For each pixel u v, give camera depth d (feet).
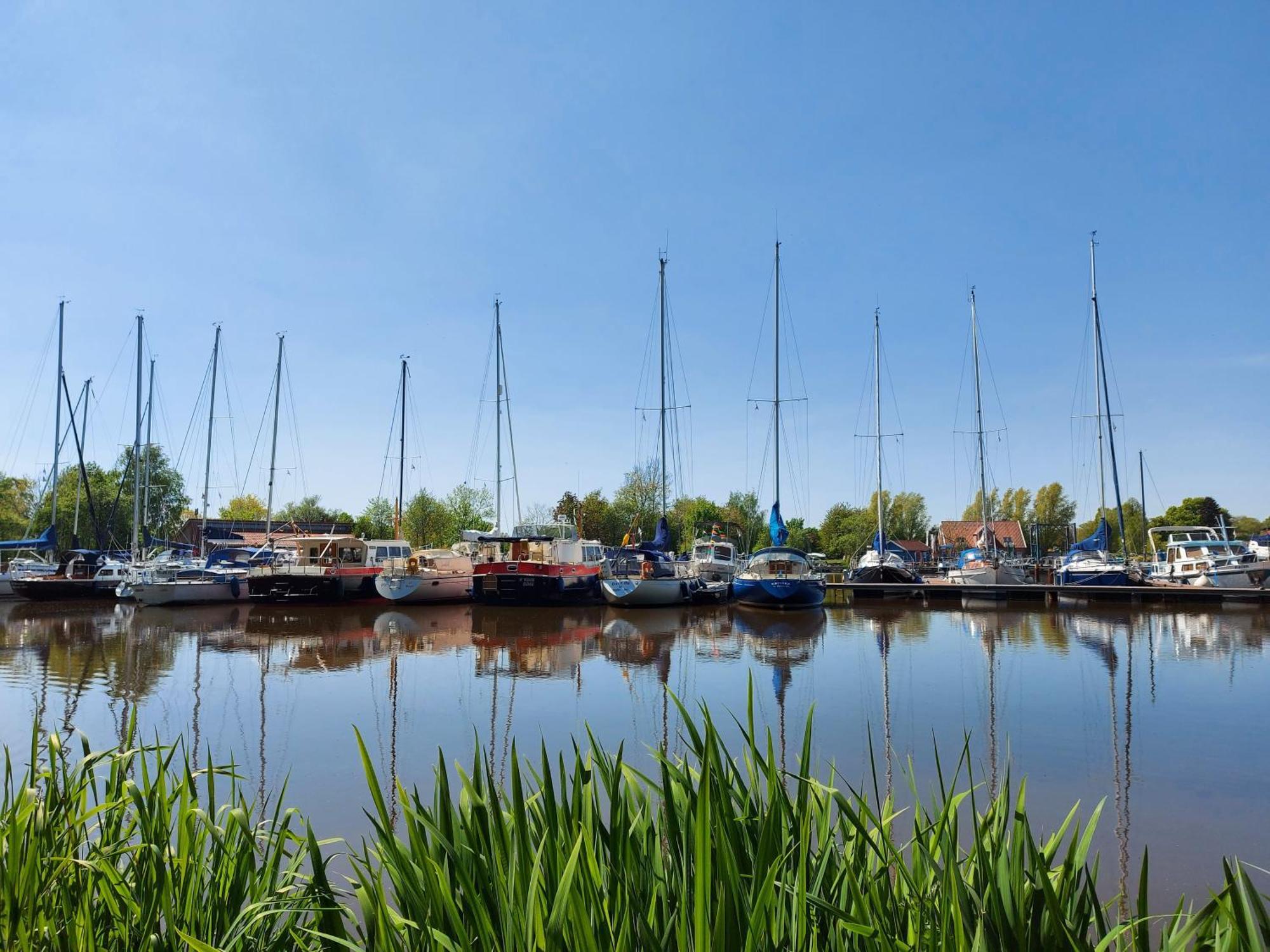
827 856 8.59
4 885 8.66
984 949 6.88
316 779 28.27
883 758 30.83
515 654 59.21
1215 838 22.82
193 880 9.59
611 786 8.75
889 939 7.10
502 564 90.79
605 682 47.80
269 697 43.34
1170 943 7.49
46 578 103.60
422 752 32.12
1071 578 110.32
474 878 7.88
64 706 41.29
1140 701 41.93
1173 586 99.55
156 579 94.99
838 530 239.91
